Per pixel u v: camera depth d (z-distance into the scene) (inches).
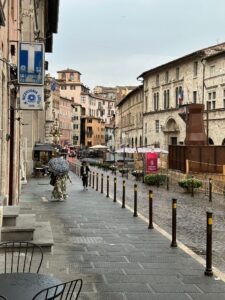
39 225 417.4
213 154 1262.3
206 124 1947.6
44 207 642.8
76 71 5703.7
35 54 521.0
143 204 741.3
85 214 579.5
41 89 527.5
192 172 1253.7
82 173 978.1
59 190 733.9
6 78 464.1
